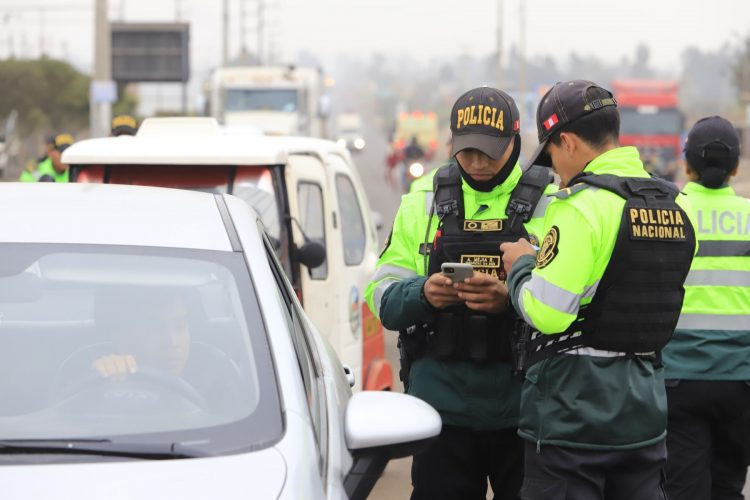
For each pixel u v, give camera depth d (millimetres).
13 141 65500
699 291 7012
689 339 7020
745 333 7020
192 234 5117
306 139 10602
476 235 5996
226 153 9344
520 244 5543
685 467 7117
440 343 5953
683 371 7012
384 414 4582
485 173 5926
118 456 4090
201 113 44656
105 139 10039
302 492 3977
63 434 4234
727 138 7020
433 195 6145
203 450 4133
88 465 4012
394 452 4547
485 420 5973
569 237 5117
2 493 3816
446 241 6031
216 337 4668
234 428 4277
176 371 4566
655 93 59406
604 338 5180
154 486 3896
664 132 58906
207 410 4398
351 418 4547
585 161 5398
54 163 15797
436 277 5730
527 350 5438
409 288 5898
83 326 4707
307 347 5223
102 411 4391
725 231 7043
